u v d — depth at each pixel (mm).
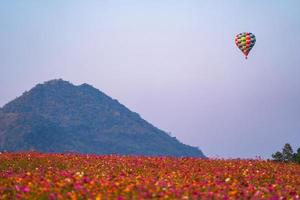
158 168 55469
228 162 61094
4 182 42500
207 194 37344
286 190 43500
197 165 58562
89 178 44094
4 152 66625
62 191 38688
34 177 43406
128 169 54031
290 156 69688
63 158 62406
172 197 36531
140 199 34906
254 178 50000
